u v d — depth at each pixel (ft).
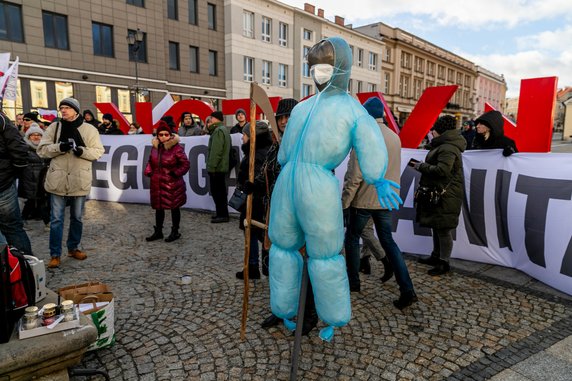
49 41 60.70
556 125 192.13
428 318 9.61
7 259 6.55
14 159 11.16
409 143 16.76
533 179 12.02
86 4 63.36
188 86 82.17
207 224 19.17
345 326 9.23
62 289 8.65
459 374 7.42
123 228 18.33
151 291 11.24
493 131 13.66
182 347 8.38
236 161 21.12
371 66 127.03
